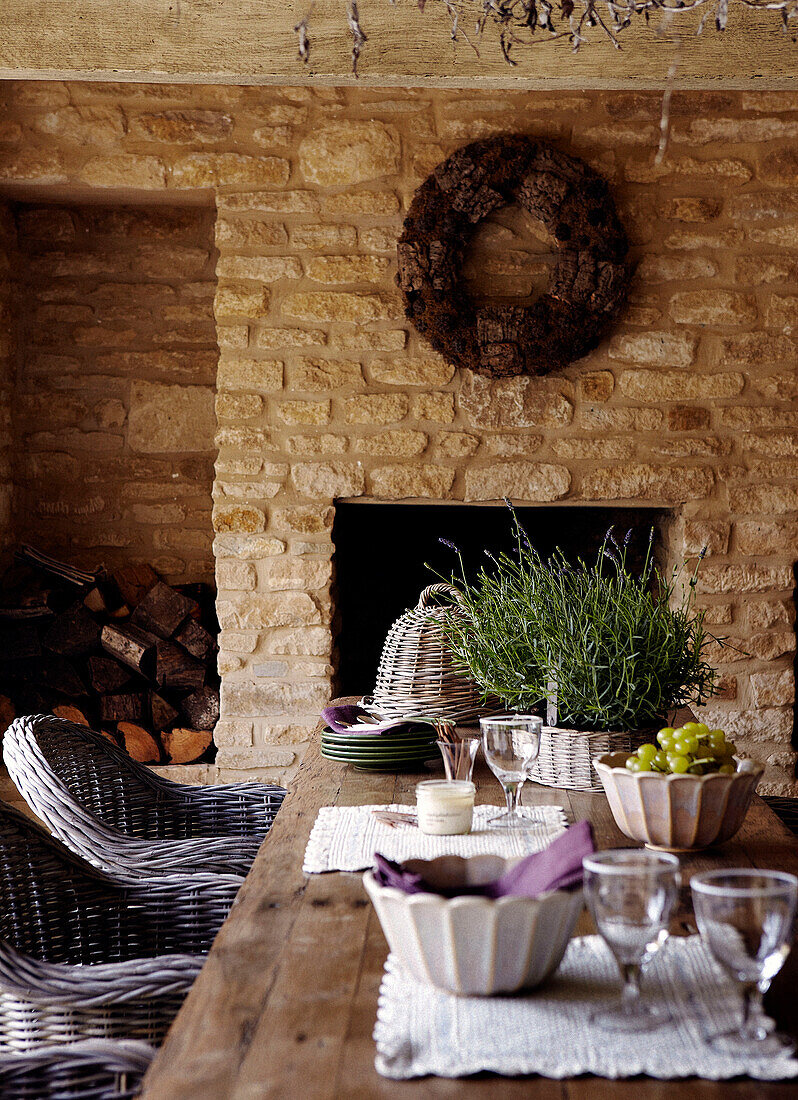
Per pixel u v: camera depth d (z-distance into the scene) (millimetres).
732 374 3975
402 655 2338
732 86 3150
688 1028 1011
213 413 4582
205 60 3088
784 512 3990
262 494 3979
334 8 3080
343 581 4605
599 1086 920
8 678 4176
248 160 3963
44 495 4574
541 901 1035
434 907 1044
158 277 4559
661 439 3980
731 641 4004
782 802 2256
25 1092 1229
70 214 4531
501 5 1970
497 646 1998
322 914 1334
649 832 1539
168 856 1917
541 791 1943
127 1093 1237
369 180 3953
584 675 1885
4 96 3965
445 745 1812
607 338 3977
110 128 3969
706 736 1595
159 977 1391
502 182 3873
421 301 3902
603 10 3053
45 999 1352
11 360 4480
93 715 4230
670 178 3959
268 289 3967
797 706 4188
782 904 967
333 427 3977
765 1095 904
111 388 4574
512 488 3973
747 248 3965
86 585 4301
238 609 3998
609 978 1128
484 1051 968
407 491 3975
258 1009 1073
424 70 3082
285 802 1889
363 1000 1093
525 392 3975
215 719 4199
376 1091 916
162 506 4598
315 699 4004
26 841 1721
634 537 4484
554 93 3947
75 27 3068
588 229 3881
